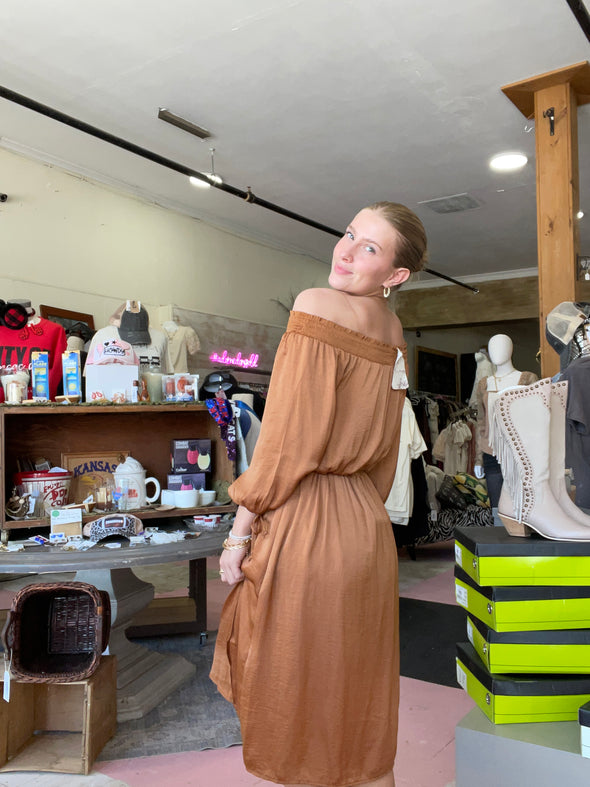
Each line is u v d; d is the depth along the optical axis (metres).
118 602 2.86
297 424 1.22
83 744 2.16
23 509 2.62
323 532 1.23
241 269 7.89
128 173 6.08
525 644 1.76
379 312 1.38
